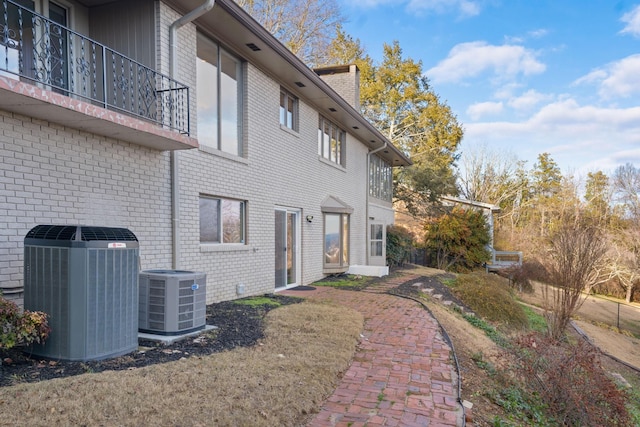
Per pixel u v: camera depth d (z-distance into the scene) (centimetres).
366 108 3189
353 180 1709
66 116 523
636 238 2728
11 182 507
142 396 349
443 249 2306
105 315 455
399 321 786
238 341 561
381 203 2150
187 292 561
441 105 3144
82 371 413
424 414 401
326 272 1401
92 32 743
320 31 2497
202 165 824
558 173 4956
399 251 2039
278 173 1106
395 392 452
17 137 513
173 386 376
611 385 605
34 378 388
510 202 4678
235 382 401
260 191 1020
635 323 2064
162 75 660
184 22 720
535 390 579
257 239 1005
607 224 3547
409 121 3147
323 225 1399
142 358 467
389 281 1389
